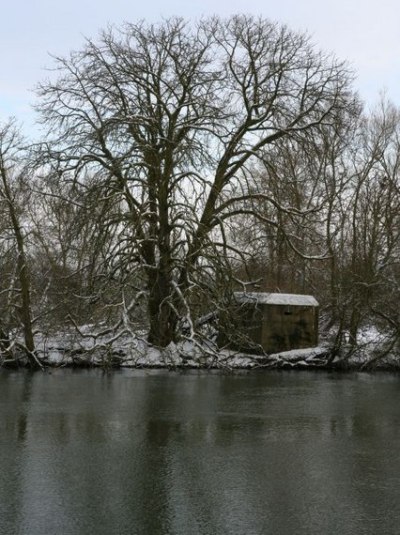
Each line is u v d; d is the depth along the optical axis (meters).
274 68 34.22
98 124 32.50
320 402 23.48
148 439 16.11
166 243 33.78
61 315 34.19
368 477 12.73
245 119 34.97
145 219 32.94
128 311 33.78
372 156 40.59
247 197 34.72
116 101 32.62
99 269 32.41
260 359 35.97
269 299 38.50
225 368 34.56
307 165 34.75
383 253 38.88
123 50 32.69
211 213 34.72
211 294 33.59
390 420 19.62
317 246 42.28
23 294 32.88
